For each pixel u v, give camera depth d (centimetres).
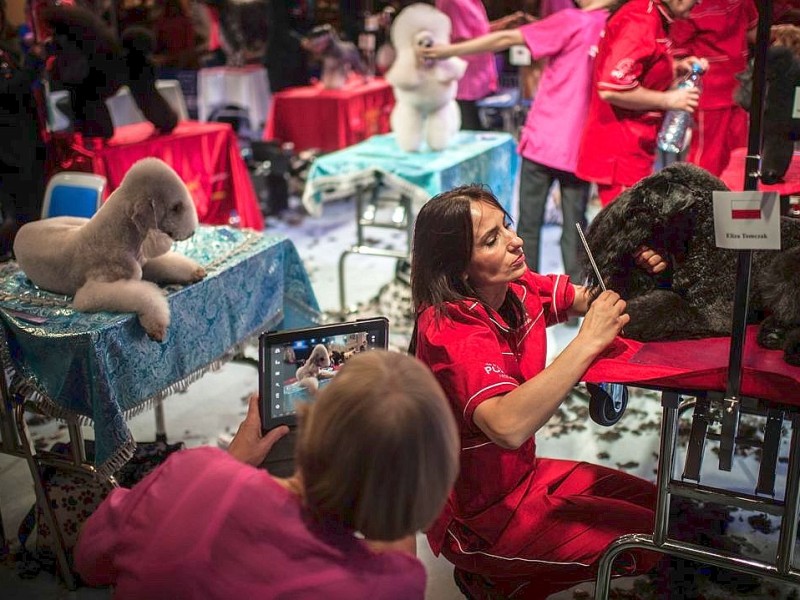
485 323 172
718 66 357
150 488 116
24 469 293
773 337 164
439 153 404
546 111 380
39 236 238
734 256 172
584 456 290
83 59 405
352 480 103
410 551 121
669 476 171
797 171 238
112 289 224
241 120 696
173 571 108
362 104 581
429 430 104
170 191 227
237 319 272
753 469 277
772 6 144
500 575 189
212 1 632
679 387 161
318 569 107
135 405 229
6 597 231
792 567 168
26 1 435
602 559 179
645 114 339
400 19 388
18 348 227
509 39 373
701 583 224
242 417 329
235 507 109
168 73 645
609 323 163
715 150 369
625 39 323
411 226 380
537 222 402
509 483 185
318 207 400
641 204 171
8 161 396
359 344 179
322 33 572
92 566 119
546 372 159
